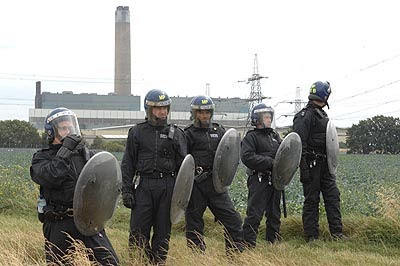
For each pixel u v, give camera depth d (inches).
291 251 330.0
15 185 604.1
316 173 376.8
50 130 234.5
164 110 284.7
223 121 2716.5
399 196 502.6
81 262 228.7
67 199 231.9
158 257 283.6
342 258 316.2
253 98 2389.3
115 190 239.5
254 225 344.5
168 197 283.1
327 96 374.0
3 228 383.2
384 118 2684.5
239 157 319.3
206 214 441.1
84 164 237.5
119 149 2137.1
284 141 340.5
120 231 414.9
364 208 466.0
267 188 349.1
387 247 365.7
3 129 2687.0
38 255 302.7
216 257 291.6
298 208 482.9
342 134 3083.2
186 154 289.1
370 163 1513.3
